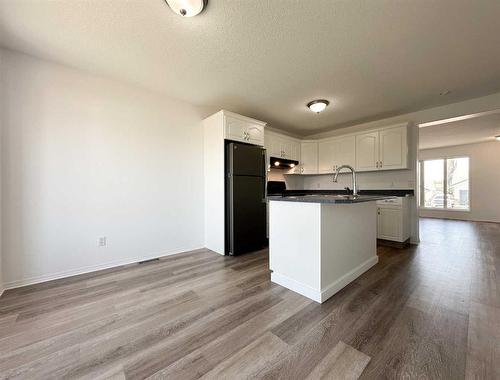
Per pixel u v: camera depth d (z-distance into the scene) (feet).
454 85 9.50
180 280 7.75
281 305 6.06
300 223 6.78
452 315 5.50
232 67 8.14
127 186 9.43
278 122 14.75
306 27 6.12
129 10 5.51
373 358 4.17
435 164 24.14
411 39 6.60
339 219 7.09
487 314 5.51
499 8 5.41
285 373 3.85
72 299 6.43
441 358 4.14
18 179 7.24
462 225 18.83
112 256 9.07
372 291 6.84
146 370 3.93
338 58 7.59
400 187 13.37
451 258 9.97
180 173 11.05
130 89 9.46
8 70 7.06
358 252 8.15
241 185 10.85
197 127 11.69
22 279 7.30
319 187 17.46
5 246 7.04
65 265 8.05
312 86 9.62
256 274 8.30
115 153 9.12
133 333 4.93
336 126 15.70
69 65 8.02
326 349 4.41
